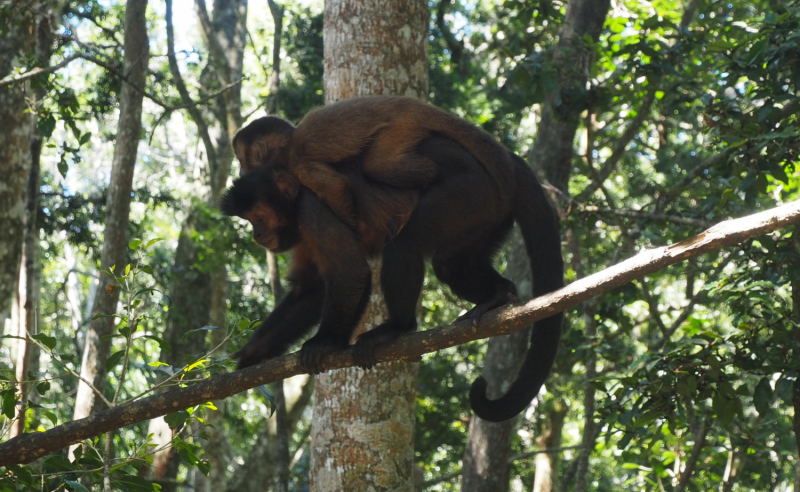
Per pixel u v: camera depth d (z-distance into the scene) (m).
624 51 10.77
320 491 8.10
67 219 18.55
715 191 10.19
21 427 5.90
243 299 22.17
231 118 17.69
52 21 11.55
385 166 5.62
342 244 5.44
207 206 18.75
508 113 22.16
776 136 7.95
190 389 4.89
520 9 13.07
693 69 11.57
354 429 8.02
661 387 7.71
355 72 8.56
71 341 22.52
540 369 5.62
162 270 20.86
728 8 14.31
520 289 12.61
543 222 5.90
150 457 5.29
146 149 29.81
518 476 25.23
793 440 13.58
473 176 5.58
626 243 12.02
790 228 8.51
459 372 23.50
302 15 22.20
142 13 12.48
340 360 5.20
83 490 4.71
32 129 11.27
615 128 20.06
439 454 25.03
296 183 5.78
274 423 19.66
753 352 7.47
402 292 5.39
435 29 20.94
